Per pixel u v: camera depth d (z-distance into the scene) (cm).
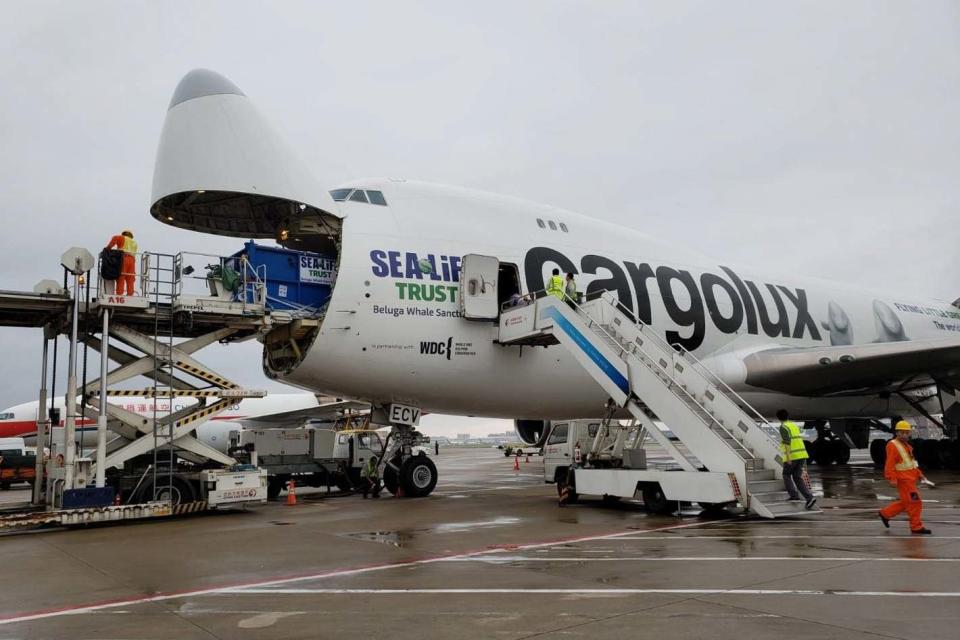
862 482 1922
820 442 2916
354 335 1477
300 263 1566
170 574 796
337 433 2162
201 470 1496
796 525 1074
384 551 919
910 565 745
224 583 739
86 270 1359
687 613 571
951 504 1328
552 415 1847
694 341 1941
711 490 1176
